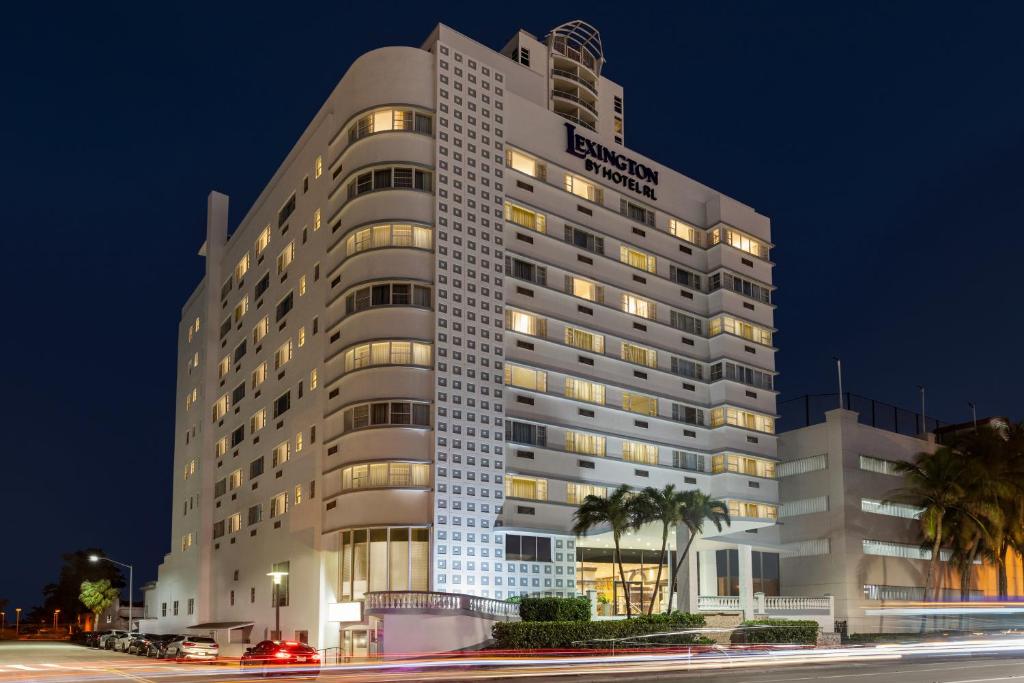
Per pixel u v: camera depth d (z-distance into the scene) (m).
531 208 66.81
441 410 58.31
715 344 77.62
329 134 66.25
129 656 66.62
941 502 77.19
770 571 81.31
